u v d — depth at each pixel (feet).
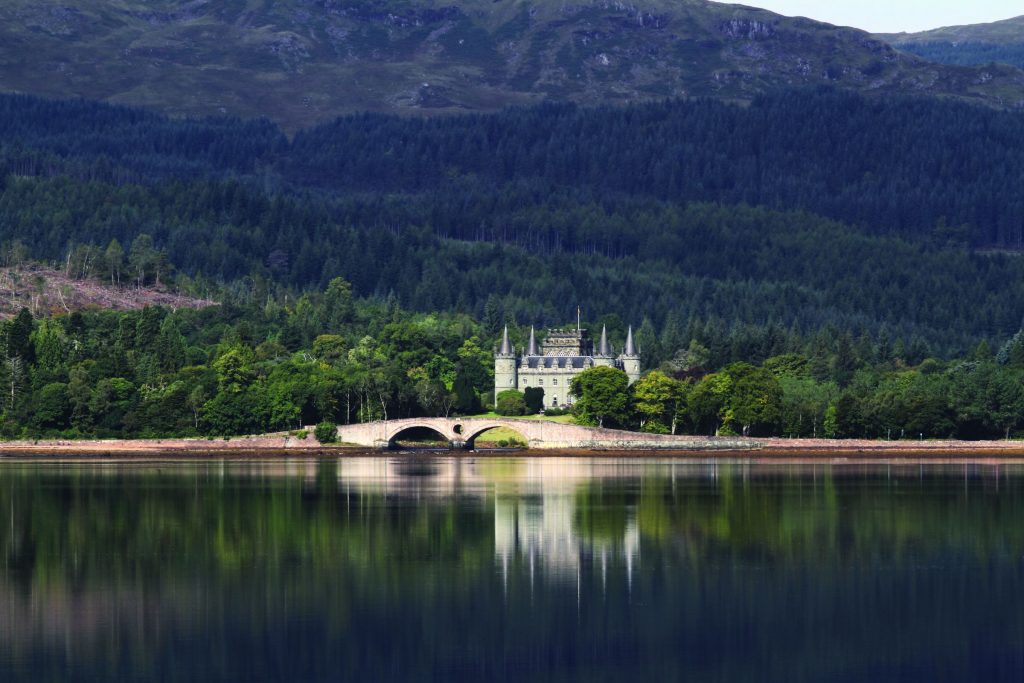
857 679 497.05
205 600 602.03
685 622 566.36
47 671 498.69
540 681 491.72
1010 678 499.10
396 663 510.17
